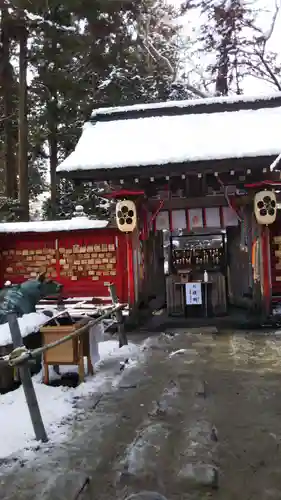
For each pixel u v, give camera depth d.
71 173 9.80
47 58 19.97
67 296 11.98
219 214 10.64
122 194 10.10
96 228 11.73
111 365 6.81
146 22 22.95
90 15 19.75
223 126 10.88
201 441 3.93
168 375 6.20
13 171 22.44
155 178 10.68
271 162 9.34
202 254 12.96
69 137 21.30
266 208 9.52
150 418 4.58
